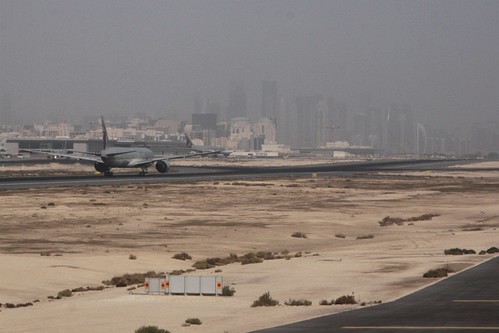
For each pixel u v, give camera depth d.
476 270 143.88
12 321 99.19
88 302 114.69
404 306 103.12
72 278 142.38
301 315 98.56
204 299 115.12
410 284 127.00
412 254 176.75
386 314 96.25
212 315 100.38
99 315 101.81
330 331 84.38
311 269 151.50
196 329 89.50
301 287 127.38
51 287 132.88
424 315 93.94
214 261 170.00
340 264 158.38
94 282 140.75
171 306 108.62
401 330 83.25
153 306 108.88
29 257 163.88
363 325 87.88
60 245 194.12
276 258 178.12
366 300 111.06
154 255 179.38
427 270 145.62
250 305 108.94
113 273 150.88
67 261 161.00
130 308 107.31
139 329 86.62
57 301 118.62
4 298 121.00
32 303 117.31
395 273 142.00
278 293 121.12
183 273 151.50
